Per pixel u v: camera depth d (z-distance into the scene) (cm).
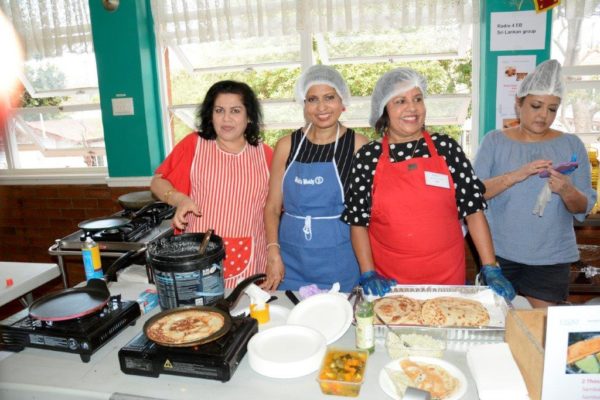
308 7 294
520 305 146
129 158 337
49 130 379
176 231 204
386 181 169
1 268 203
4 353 130
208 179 196
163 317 125
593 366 95
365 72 323
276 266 183
